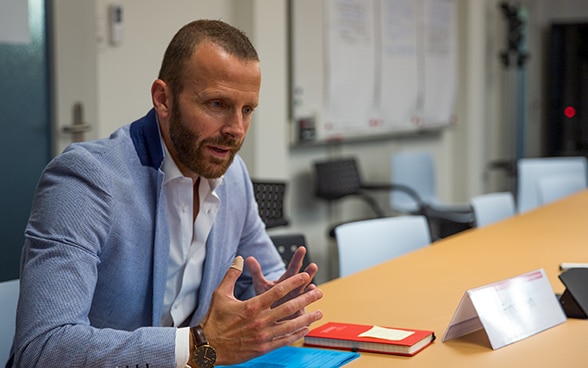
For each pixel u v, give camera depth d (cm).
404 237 296
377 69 561
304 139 484
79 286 143
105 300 160
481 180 759
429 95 641
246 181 196
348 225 276
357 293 217
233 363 144
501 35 815
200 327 144
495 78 805
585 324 184
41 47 319
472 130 722
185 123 155
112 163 160
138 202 161
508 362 155
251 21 430
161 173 164
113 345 138
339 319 189
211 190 174
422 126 632
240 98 154
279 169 459
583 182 510
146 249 163
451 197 726
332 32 508
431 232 500
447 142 710
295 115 477
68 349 136
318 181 493
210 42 154
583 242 296
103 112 352
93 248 149
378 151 596
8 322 179
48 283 141
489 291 173
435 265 256
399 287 224
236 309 145
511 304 175
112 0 353
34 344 137
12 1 267
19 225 316
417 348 163
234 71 152
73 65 328
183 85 154
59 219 147
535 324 177
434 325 183
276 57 448
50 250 144
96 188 153
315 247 521
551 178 481
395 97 588
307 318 149
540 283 186
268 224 368
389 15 574
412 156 583
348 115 530
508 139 840
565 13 927
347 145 554
